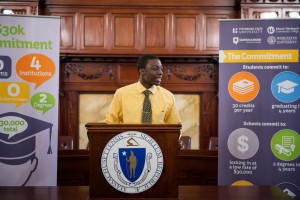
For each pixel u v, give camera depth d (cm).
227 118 383
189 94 747
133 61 741
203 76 741
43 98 374
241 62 380
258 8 712
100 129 213
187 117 744
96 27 728
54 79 377
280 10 712
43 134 374
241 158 382
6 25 366
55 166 377
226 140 384
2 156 366
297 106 375
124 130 214
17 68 368
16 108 368
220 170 385
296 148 376
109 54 722
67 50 723
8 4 704
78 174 444
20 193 238
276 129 378
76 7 728
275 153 379
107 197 212
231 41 381
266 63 377
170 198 213
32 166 372
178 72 742
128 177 213
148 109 304
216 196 231
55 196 229
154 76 295
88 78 738
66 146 523
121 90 311
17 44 368
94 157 212
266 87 378
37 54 372
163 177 213
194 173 448
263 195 234
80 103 743
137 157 213
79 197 227
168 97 316
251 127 381
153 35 729
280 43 375
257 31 378
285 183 378
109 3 727
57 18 378
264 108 379
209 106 743
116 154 213
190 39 731
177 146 214
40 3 720
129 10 729
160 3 727
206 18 731
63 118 739
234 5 728
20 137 369
